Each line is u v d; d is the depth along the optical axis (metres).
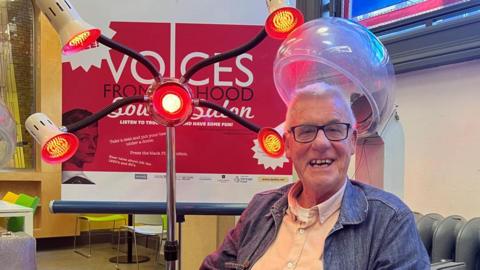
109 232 6.23
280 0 1.16
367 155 1.52
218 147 1.65
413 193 1.89
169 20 1.64
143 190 1.63
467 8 1.71
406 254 1.03
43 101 5.18
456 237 1.43
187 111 1.22
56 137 1.14
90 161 1.63
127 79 1.62
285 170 1.65
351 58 1.23
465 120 1.68
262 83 1.65
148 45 1.63
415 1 1.98
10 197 4.09
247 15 1.64
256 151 1.65
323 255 1.13
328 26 1.29
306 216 1.23
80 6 1.62
